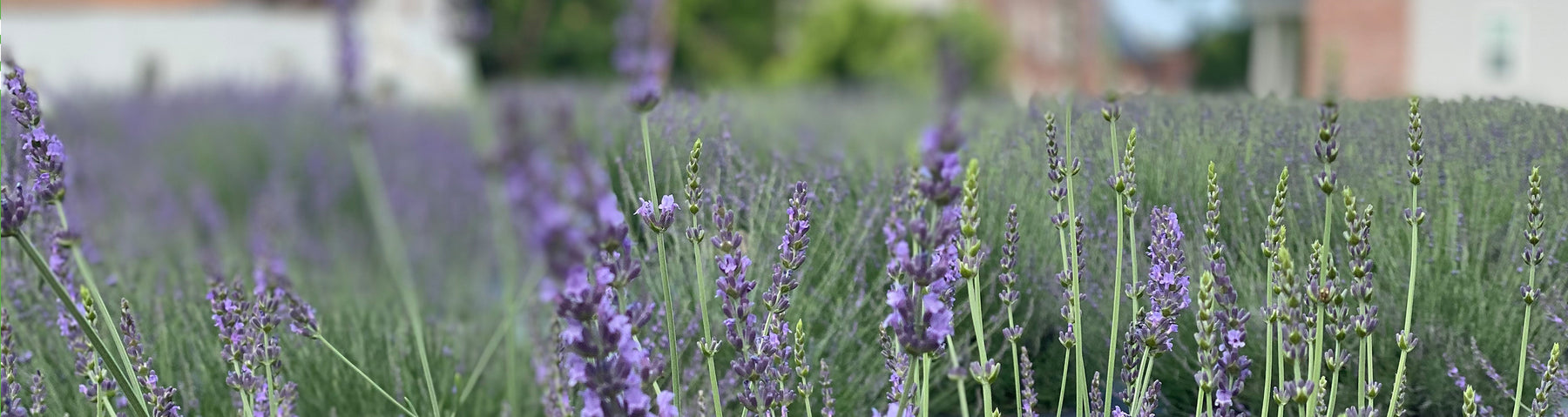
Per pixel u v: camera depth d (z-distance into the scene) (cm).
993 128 143
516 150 92
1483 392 123
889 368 120
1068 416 130
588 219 94
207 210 295
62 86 474
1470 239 122
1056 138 125
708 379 130
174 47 714
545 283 101
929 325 104
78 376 131
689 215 126
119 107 425
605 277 102
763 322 126
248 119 422
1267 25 1166
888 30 1730
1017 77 1527
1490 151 124
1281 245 111
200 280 154
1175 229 116
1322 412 114
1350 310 120
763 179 134
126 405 127
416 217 298
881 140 242
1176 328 116
